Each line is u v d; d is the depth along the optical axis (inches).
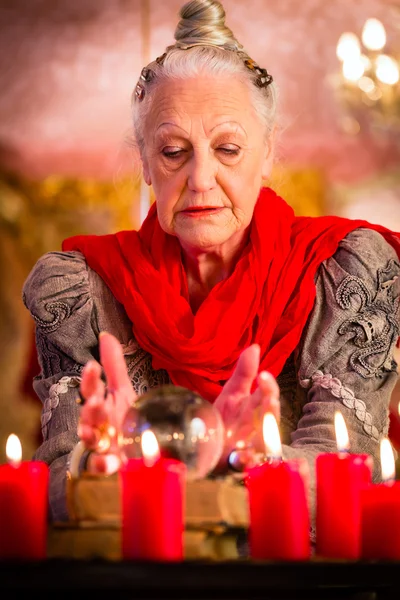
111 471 54.1
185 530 51.0
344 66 228.7
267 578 44.9
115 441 54.9
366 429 75.7
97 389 53.8
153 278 81.4
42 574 44.0
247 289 79.4
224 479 52.9
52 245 309.0
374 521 50.8
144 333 80.6
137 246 84.0
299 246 82.3
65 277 82.3
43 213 308.3
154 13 289.1
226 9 288.8
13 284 303.7
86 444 54.4
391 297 82.1
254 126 79.4
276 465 49.1
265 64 293.6
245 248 81.6
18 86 302.2
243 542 58.1
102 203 307.4
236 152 78.0
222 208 78.0
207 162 77.2
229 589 49.4
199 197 77.3
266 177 83.7
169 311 80.3
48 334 81.2
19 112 304.0
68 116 304.5
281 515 48.5
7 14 295.1
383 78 225.5
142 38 293.0
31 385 94.0
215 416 52.5
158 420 51.6
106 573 44.1
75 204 307.6
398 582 47.2
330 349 78.9
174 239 83.3
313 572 45.5
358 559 50.1
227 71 79.3
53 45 297.7
